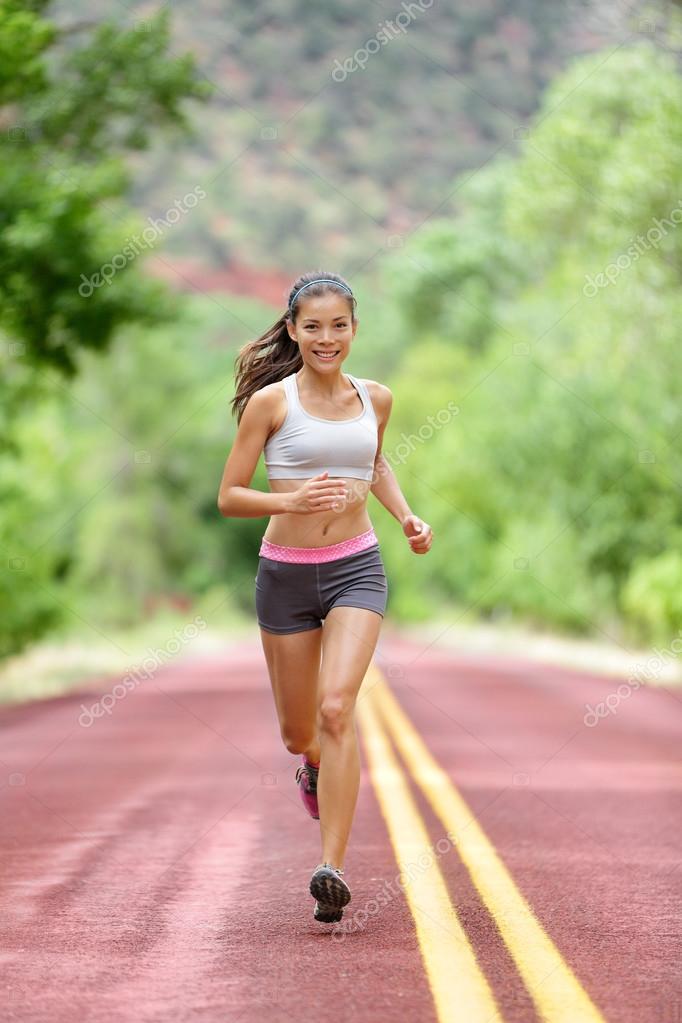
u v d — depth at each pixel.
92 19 54.78
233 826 22.83
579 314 85.62
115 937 14.55
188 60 53.66
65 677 78.00
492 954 13.55
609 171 79.31
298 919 15.39
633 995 11.95
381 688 64.38
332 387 16.05
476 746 36.16
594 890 16.84
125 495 160.25
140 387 173.75
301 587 15.95
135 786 28.69
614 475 90.69
